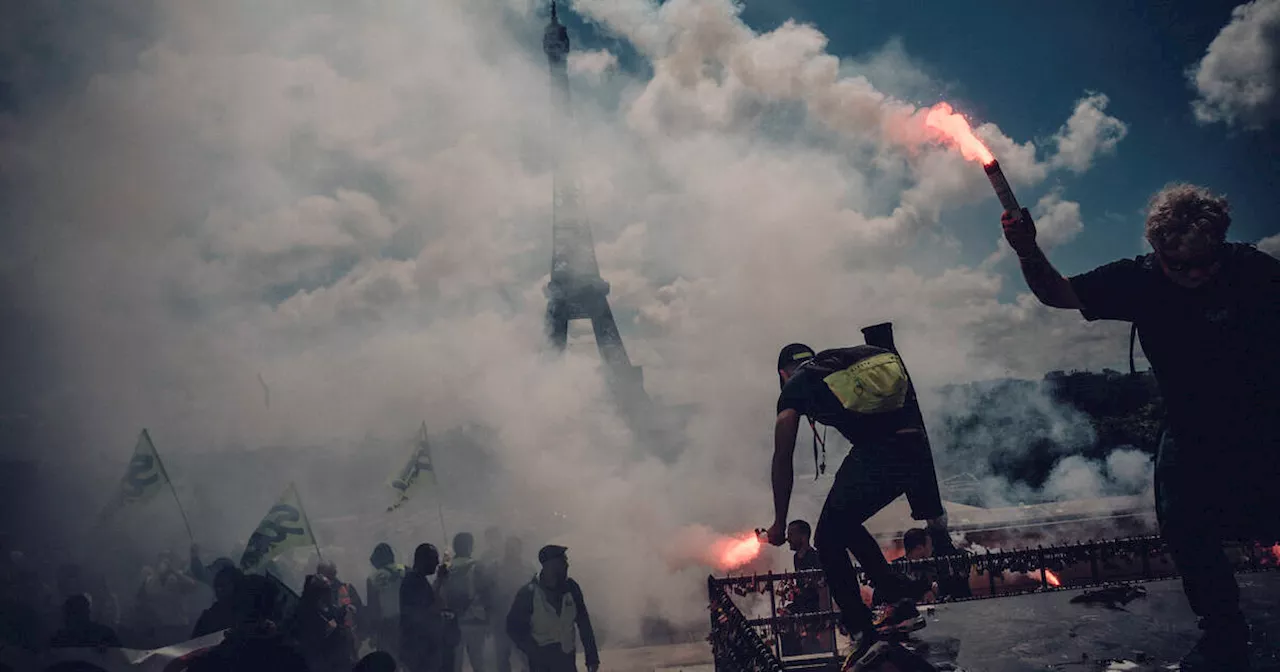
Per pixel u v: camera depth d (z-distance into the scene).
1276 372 2.95
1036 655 3.77
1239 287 2.96
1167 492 3.24
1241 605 4.07
